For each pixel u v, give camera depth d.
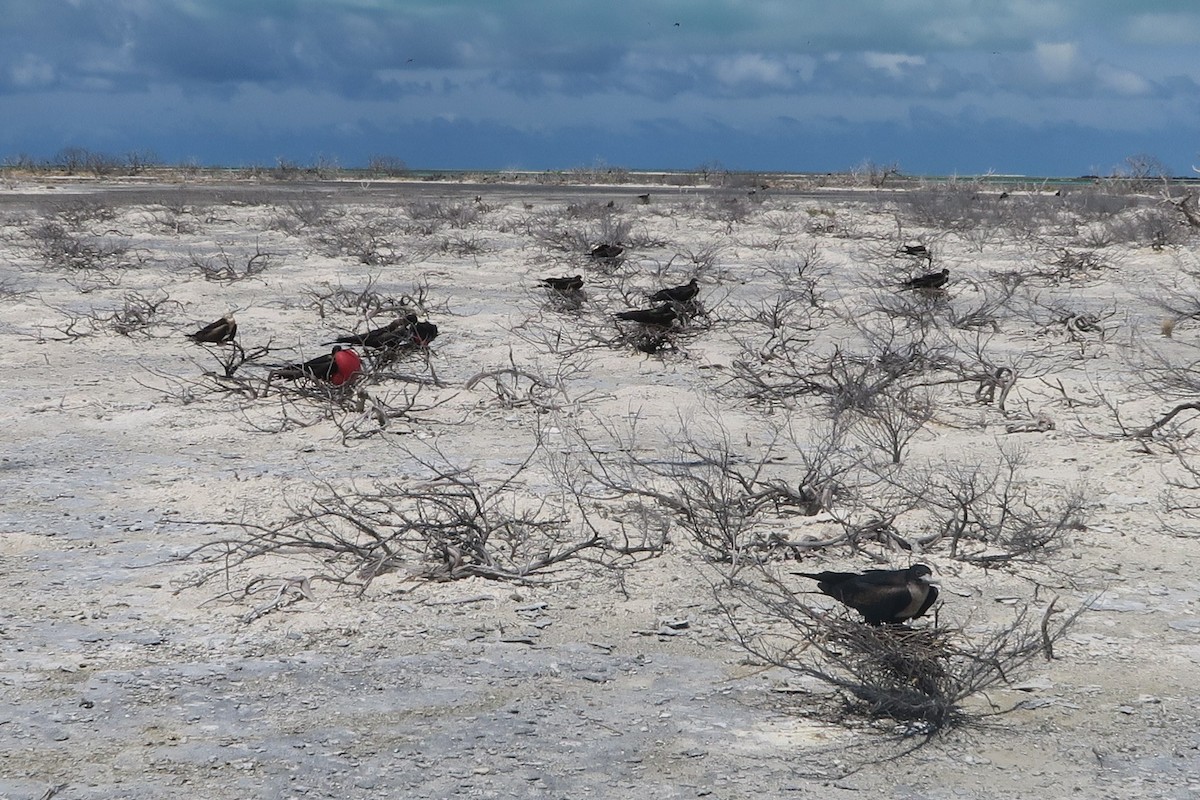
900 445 9.71
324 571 6.80
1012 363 12.89
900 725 4.91
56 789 4.34
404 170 94.44
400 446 9.71
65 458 9.52
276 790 4.38
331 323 17.17
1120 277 22.69
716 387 12.47
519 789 4.38
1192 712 5.01
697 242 29.86
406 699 5.18
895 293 19.05
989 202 43.59
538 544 7.20
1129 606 6.26
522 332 16.11
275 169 84.62
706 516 7.66
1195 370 13.09
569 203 49.03
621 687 5.30
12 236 30.27
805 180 82.56
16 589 6.56
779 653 5.62
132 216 38.66
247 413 11.12
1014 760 4.61
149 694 5.23
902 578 4.91
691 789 4.38
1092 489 8.46
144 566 6.94
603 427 10.61
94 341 15.50
